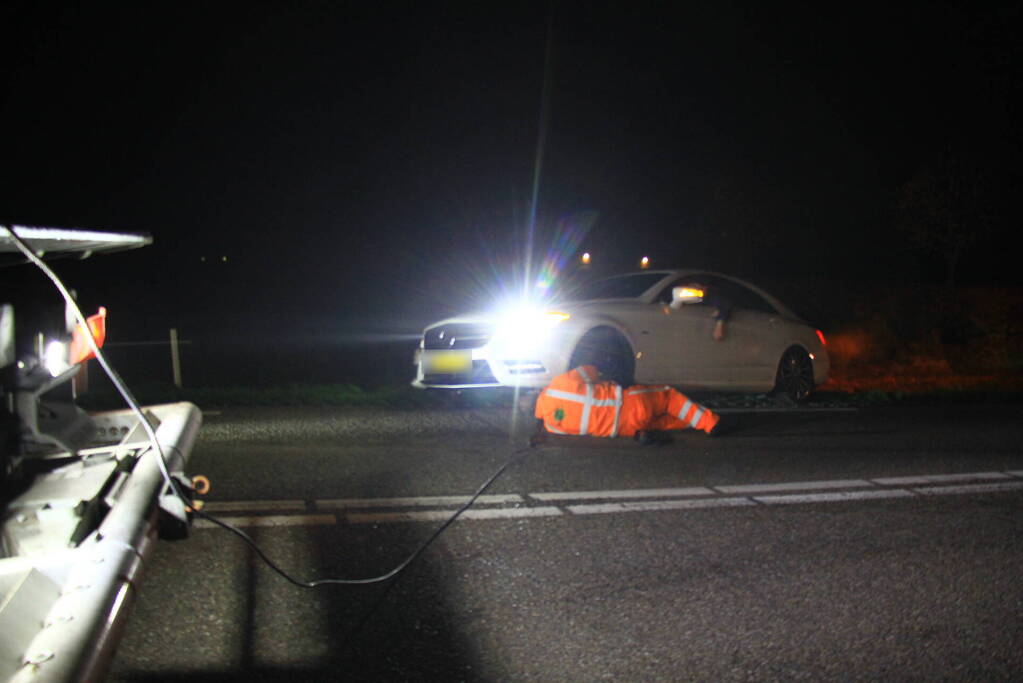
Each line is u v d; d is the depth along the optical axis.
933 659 3.78
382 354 19.20
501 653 3.72
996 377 16.89
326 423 8.66
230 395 10.38
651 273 10.41
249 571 4.48
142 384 11.82
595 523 5.49
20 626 1.89
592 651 3.77
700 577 4.62
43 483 2.97
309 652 3.66
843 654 3.80
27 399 3.04
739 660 3.73
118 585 2.10
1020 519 5.84
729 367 10.30
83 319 2.60
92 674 1.77
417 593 4.30
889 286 22.34
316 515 5.47
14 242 2.57
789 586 4.54
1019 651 3.87
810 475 6.94
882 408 11.07
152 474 2.91
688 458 7.39
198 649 3.65
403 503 5.80
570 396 7.73
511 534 5.23
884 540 5.32
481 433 8.26
